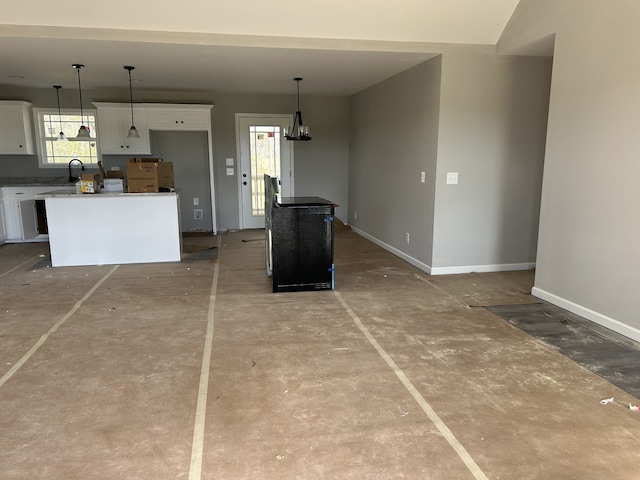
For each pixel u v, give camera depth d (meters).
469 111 4.64
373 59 4.77
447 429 2.15
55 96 7.00
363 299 4.08
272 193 4.46
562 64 3.65
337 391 2.49
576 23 3.48
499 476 1.83
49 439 2.06
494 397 2.43
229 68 5.32
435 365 2.79
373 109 6.57
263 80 6.16
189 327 3.40
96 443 2.04
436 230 4.83
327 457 1.95
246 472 1.85
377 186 6.50
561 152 3.72
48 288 4.36
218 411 2.29
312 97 7.75
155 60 4.86
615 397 2.43
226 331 3.33
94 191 5.27
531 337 3.22
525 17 4.07
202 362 2.83
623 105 3.12
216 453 1.97
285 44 4.28
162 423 2.19
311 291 4.30
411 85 5.23
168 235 5.42
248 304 3.92
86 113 7.12
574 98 3.54
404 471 1.86
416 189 5.21
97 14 3.87
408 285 4.52
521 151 4.84
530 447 2.01
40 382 2.57
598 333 3.28
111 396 2.43
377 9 4.02
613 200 3.24
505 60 4.62
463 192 4.81
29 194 6.60
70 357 2.89
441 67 4.51
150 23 4.00
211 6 3.88
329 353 2.96
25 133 6.77
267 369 2.74
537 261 4.10
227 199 7.82
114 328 3.37
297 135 7.21
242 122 7.63
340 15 4.06
